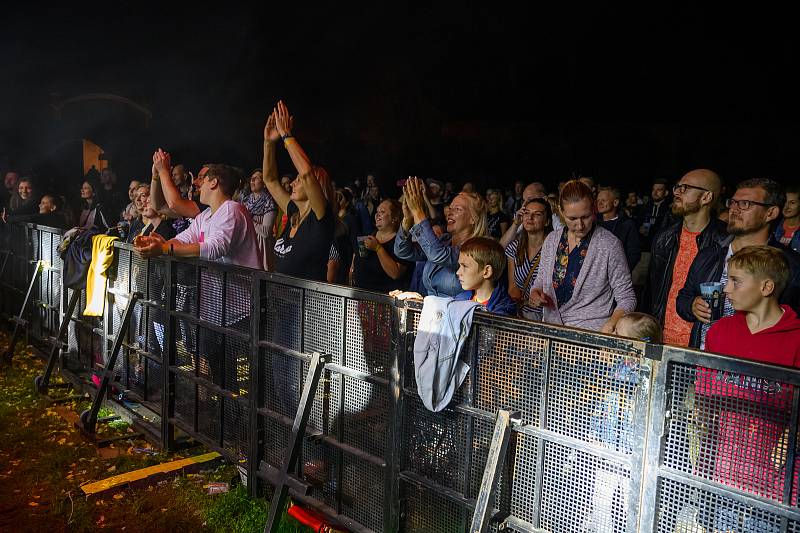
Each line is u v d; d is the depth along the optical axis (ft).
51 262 22.63
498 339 9.07
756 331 9.20
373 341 10.84
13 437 16.97
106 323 18.63
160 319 16.33
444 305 9.45
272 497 13.24
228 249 15.12
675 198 12.91
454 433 9.75
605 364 7.92
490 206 39.47
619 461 7.83
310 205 14.35
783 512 6.64
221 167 15.87
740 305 9.13
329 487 11.96
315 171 14.99
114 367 18.58
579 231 12.47
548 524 8.69
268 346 12.82
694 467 7.29
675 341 12.90
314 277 14.39
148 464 15.30
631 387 7.70
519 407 8.91
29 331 24.53
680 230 13.28
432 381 9.44
